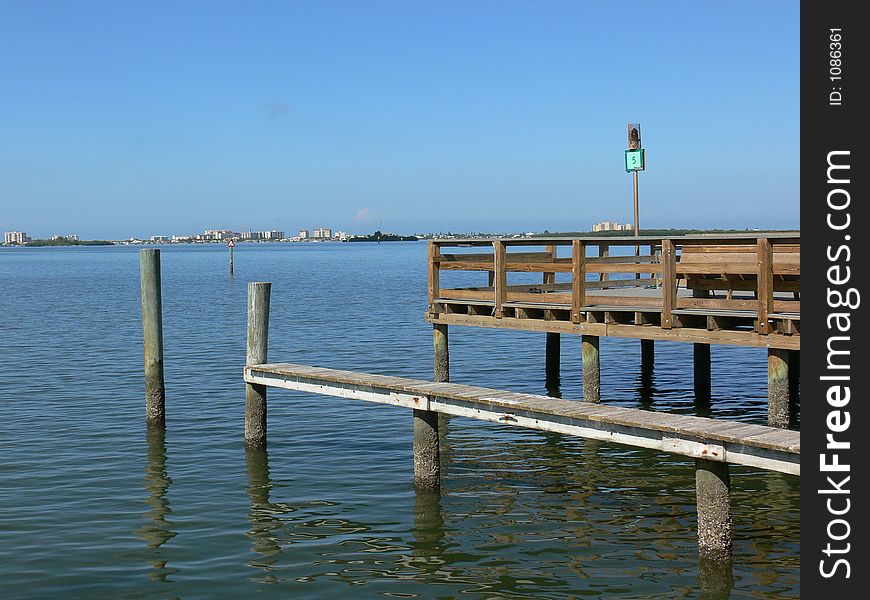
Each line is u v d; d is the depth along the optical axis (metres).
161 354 15.65
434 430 11.65
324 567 9.37
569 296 14.99
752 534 9.91
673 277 13.32
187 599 8.59
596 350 14.84
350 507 11.23
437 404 11.27
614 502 11.24
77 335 29.77
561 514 10.83
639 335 13.80
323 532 10.38
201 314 37.41
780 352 12.70
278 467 13.02
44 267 106.94
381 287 57.12
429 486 11.74
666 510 10.90
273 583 8.97
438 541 10.03
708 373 17.83
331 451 13.86
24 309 40.66
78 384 19.91
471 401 10.76
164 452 13.88
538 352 25.31
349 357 24.22
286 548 9.89
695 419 9.20
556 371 19.97
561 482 12.14
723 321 13.15
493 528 10.39
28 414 16.59
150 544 10.02
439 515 10.87
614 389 18.97
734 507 10.86
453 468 12.90
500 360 23.77
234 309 39.84
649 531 10.17
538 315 15.76
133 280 70.69
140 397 18.33
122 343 27.42
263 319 14.01
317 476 12.55
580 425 9.56
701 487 8.90
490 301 16.12
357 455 13.61
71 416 16.44
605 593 8.55
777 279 13.30
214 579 9.07
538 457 13.44
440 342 17.05
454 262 16.80
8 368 22.20
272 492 11.86
